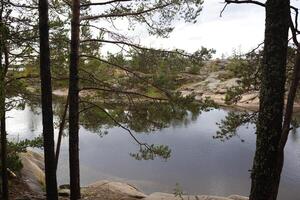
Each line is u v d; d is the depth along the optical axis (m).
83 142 33.88
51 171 8.70
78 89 11.13
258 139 6.50
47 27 8.45
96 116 12.27
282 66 6.25
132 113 11.49
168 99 11.02
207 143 33.22
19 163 11.88
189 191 19.45
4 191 10.69
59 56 11.56
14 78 10.29
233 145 32.19
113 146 32.09
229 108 55.84
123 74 11.82
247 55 9.12
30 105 11.57
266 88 6.32
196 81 75.25
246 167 24.64
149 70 11.70
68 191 13.29
